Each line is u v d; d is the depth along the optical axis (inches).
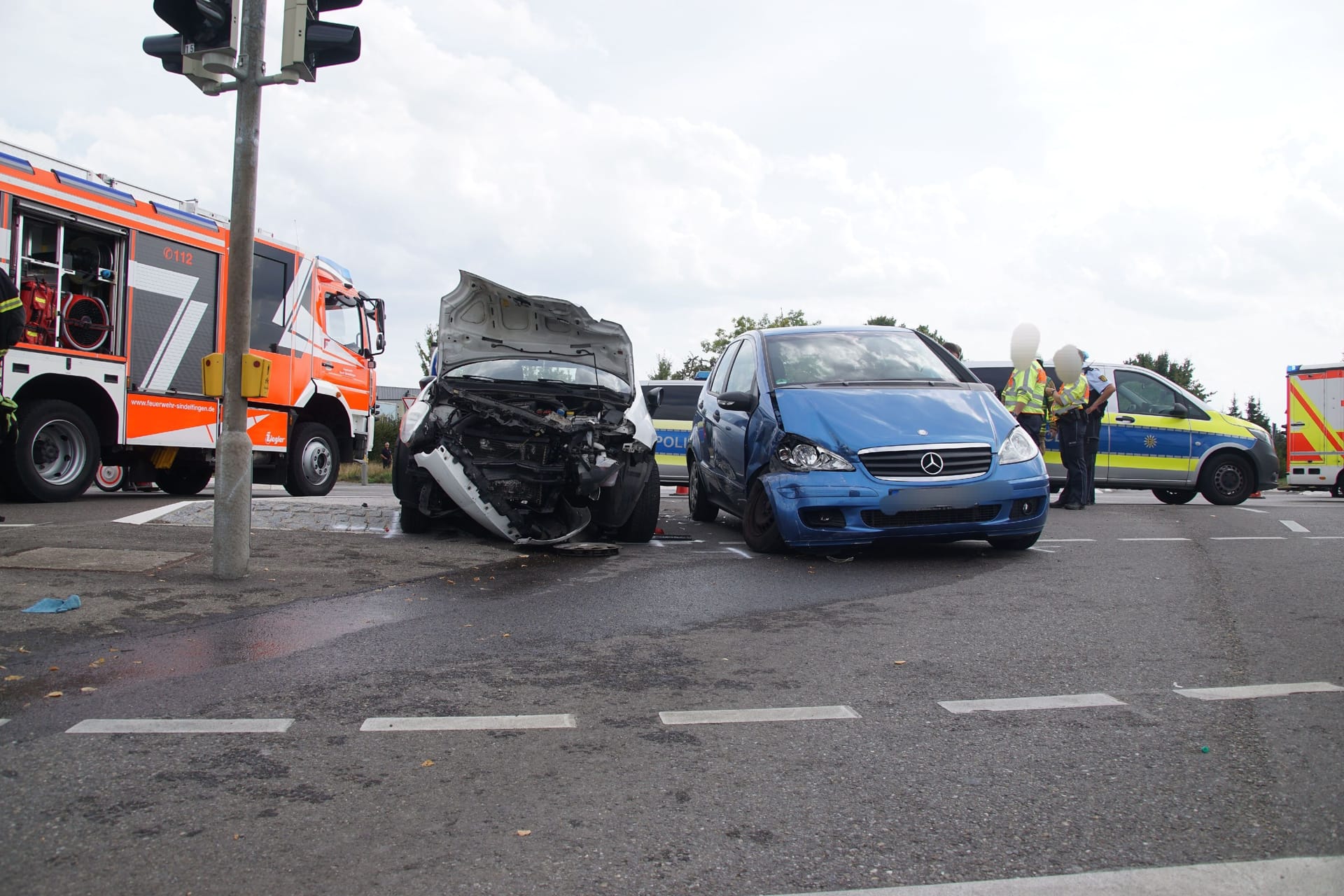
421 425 309.3
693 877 91.4
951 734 131.6
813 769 118.7
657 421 656.4
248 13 229.1
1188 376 2308.1
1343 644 181.0
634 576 257.6
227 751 123.0
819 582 250.1
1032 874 92.1
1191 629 194.5
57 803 106.2
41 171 399.9
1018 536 288.2
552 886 89.6
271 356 526.9
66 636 179.3
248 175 232.4
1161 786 113.0
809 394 306.8
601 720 137.6
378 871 92.0
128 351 444.8
